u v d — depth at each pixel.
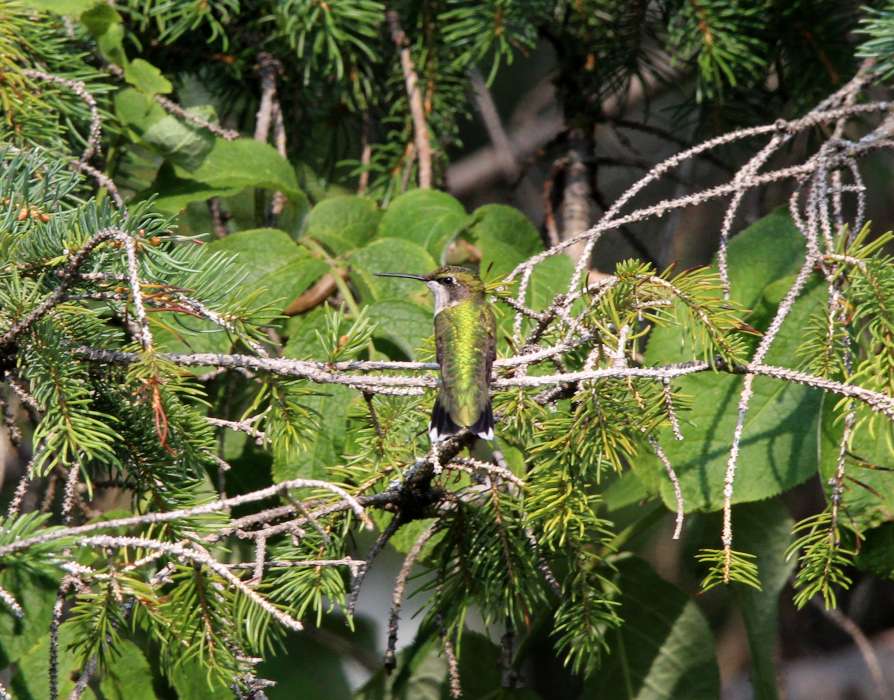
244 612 4.14
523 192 10.41
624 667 6.10
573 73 7.98
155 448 4.10
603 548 6.05
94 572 3.65
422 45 7.39
